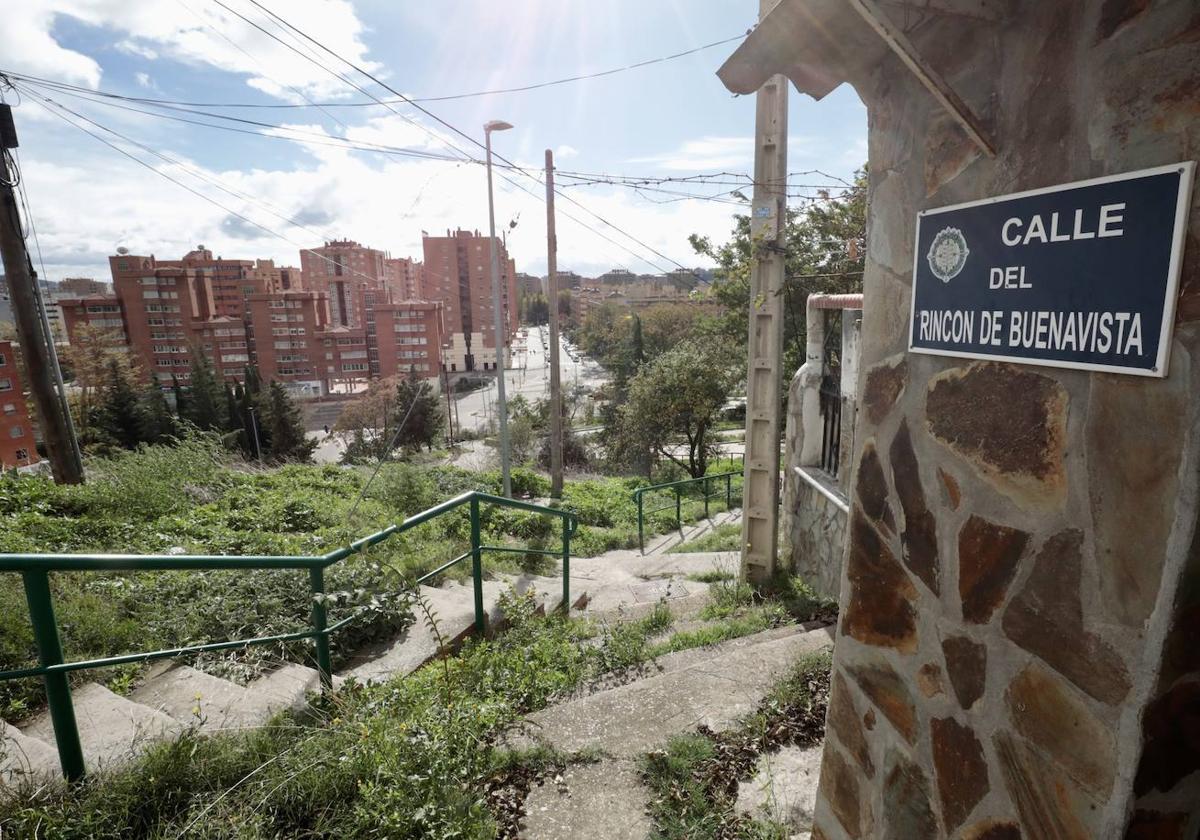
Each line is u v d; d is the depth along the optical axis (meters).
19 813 2.07
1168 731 0.94
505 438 14.31
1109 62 0.94
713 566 7.82
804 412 5.97
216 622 4.00
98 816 2.15
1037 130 1.08
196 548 5.82
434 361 68.88
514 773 2.68
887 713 1.60
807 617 4.67
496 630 4.73
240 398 48.75
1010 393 1.17
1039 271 1.07
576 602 6.07
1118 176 0.92
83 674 3.26
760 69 1.55
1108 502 0.98
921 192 1.40
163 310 70.81
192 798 2.25
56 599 3.88
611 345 68.94
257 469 12.60
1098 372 0.98
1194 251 0.82
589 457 27.48
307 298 73.88
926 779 1.45
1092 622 1.01
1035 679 1.14
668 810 2.43
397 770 2.37
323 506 8.18
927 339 1.38
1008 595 1.19
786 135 5.57
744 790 2.55
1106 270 0.95
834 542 5.26
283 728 2.69
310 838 2.21
